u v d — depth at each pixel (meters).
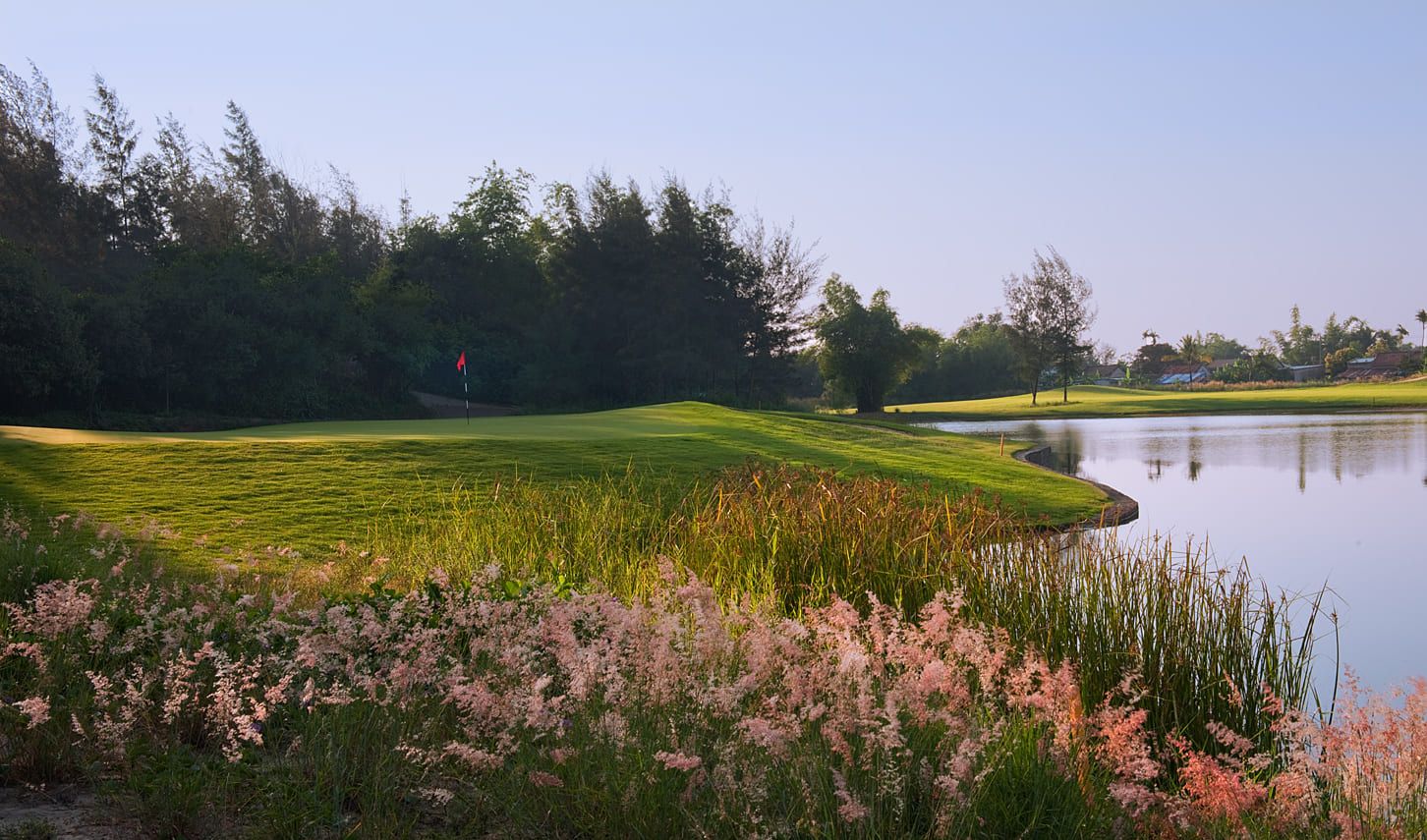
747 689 3.40
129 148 53.94
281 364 39.66
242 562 9.29
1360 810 3.40
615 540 9.65
